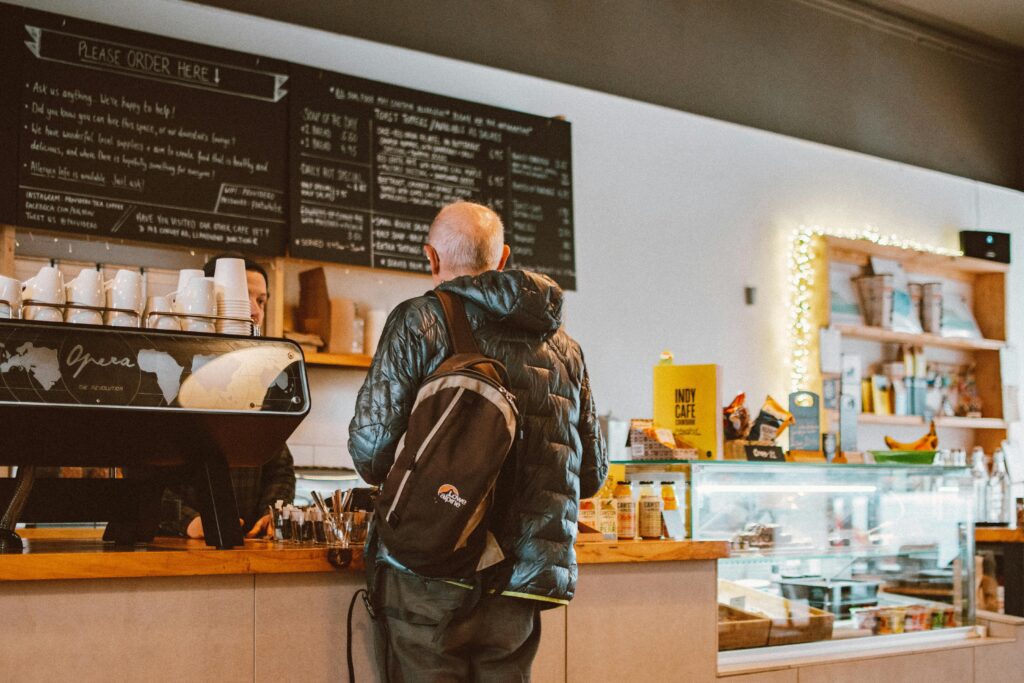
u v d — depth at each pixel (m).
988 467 5.99
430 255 2.34
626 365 5.25
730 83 5.98
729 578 3.34
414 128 4.70
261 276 3.14
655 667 2.71
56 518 2.24
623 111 5.39
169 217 4.06
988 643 3.72
